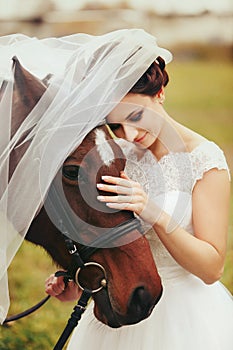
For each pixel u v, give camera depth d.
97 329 2.77
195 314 2.63
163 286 2.69
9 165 2.51
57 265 2.63
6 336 4.54
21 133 2.48
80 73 2.54
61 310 5.03
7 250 2.54
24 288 5.42
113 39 2.56
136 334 2.66
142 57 2.50
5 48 2.74
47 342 4.52
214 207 2.62
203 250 2.55
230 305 2.77
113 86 2.48
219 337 2.63
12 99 2.50
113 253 2.40
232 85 9.92
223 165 2.65
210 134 8.88
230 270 5.52
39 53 2.74
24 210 2.48
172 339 2.60
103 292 2.44
